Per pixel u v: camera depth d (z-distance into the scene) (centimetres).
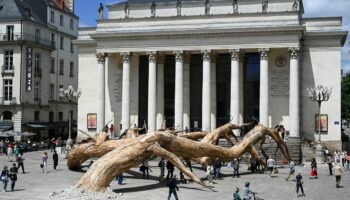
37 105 8081
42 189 3391
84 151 4225
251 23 6156
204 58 6253
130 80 6756
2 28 7862
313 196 3284
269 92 6306
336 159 5125
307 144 5856
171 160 3384
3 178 3288
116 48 6550
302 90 6300
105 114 6856
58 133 8769
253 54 6500
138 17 6744
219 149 3966
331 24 6300
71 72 9312
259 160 4462
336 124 6184
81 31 7131
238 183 3816
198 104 6650
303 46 6328
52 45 8500
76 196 2942
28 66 7819
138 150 3284
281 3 6350
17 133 6981
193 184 3675
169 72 6775
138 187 3462
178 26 6400
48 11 8550
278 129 5722
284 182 3912
